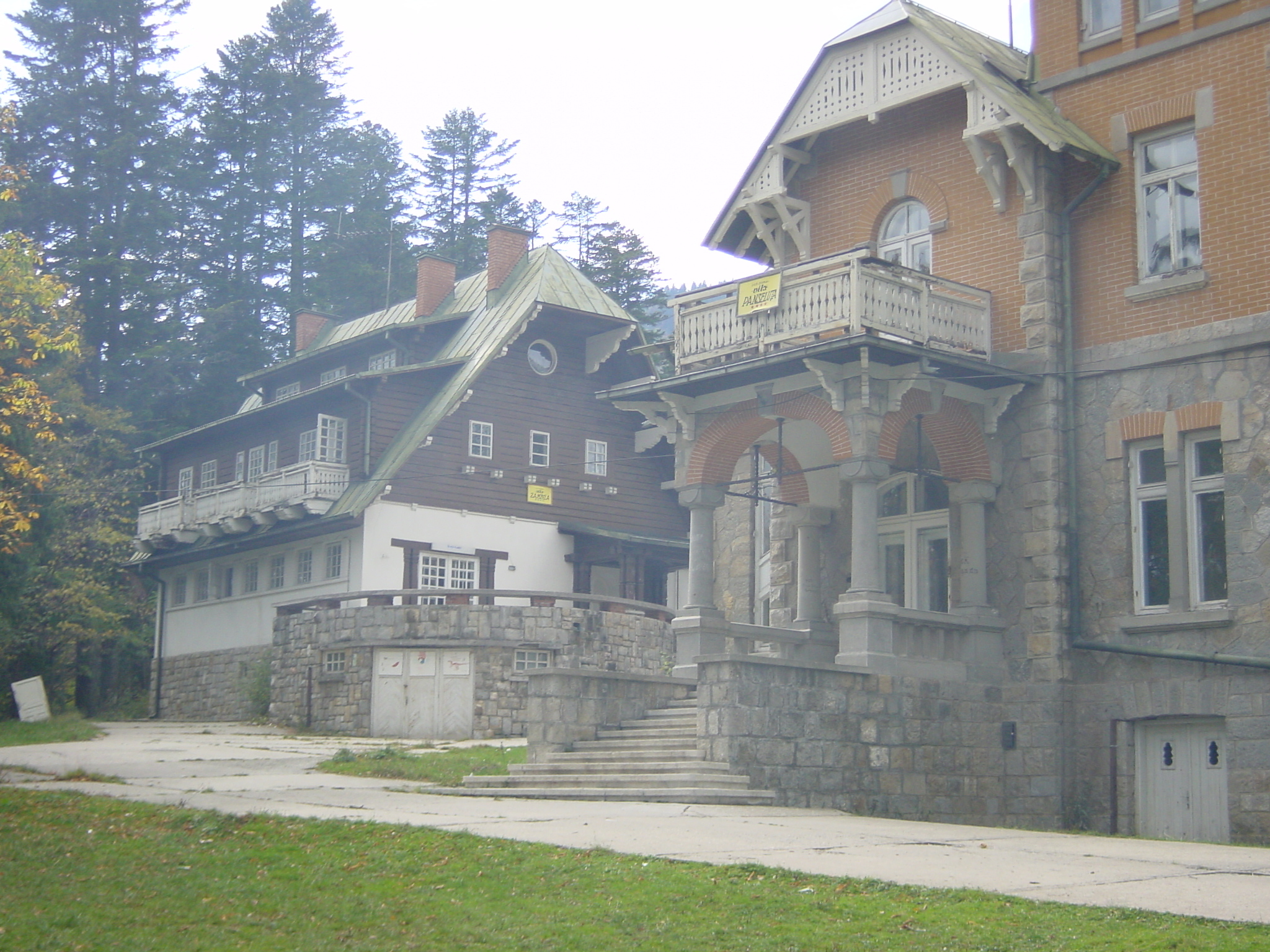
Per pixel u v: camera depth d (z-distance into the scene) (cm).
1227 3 1964
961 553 2066
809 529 2336
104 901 952
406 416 3853
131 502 5009
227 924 909
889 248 2291
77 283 5578
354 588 3603
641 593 4016
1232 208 1923
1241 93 1933
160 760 2200
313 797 1620
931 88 2134
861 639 1905
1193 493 1933
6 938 847
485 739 2906
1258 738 1816
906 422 1988
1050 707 1981
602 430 4134
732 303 2083
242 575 4091
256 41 6694
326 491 3712
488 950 865
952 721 1964
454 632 3002
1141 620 1931
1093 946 841
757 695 1753
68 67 5947
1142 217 2030
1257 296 1888
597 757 1852
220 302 6156
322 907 959
